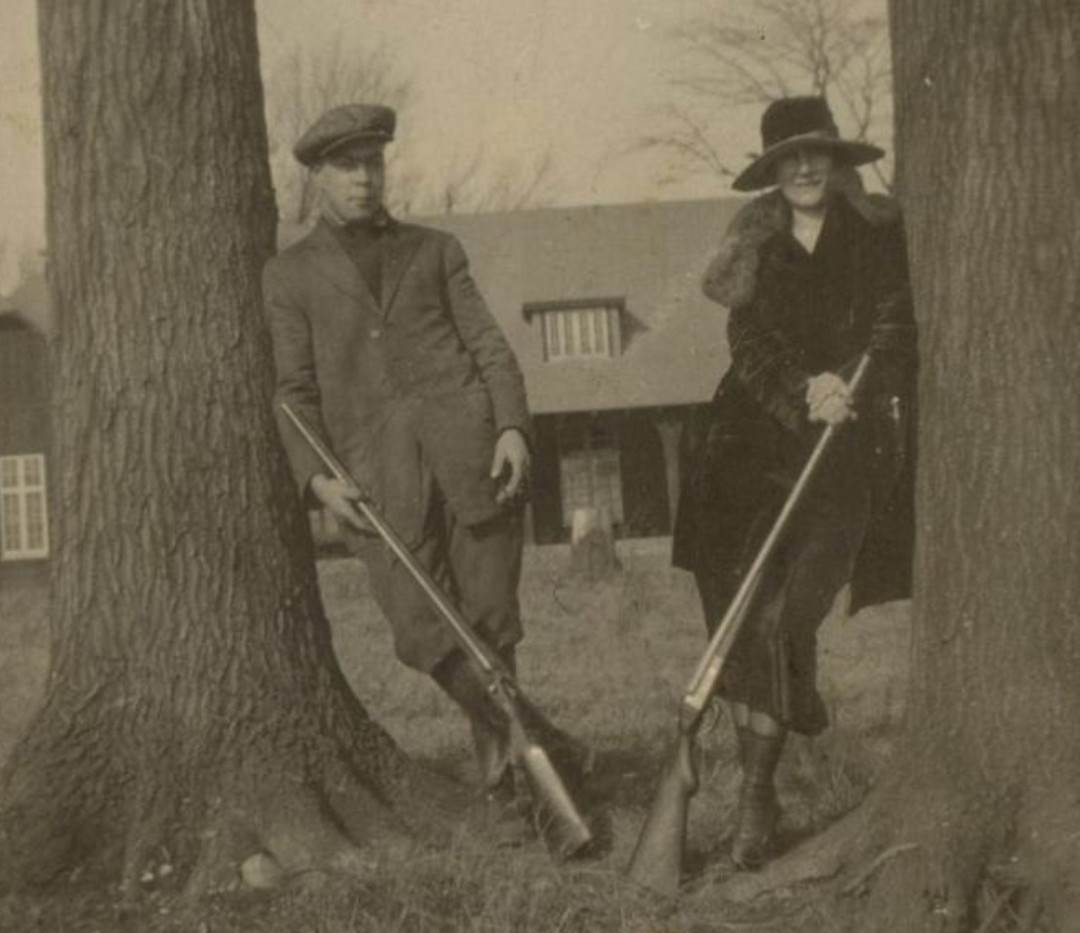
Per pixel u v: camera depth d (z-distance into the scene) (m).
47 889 4.91
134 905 4.76
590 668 8.30
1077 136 4.52
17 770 5.07
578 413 20.50
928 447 4.65
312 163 5.19
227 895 4.75
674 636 9.14
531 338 20.84
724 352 19.83
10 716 7.34
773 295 5.00
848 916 4.40
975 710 4.48
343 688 5.34
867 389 4.91
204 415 5.20
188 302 5.21
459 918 4.47
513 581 5.14
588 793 5.54
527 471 5.08
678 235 19.98
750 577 4.71
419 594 4.99
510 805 5.00
